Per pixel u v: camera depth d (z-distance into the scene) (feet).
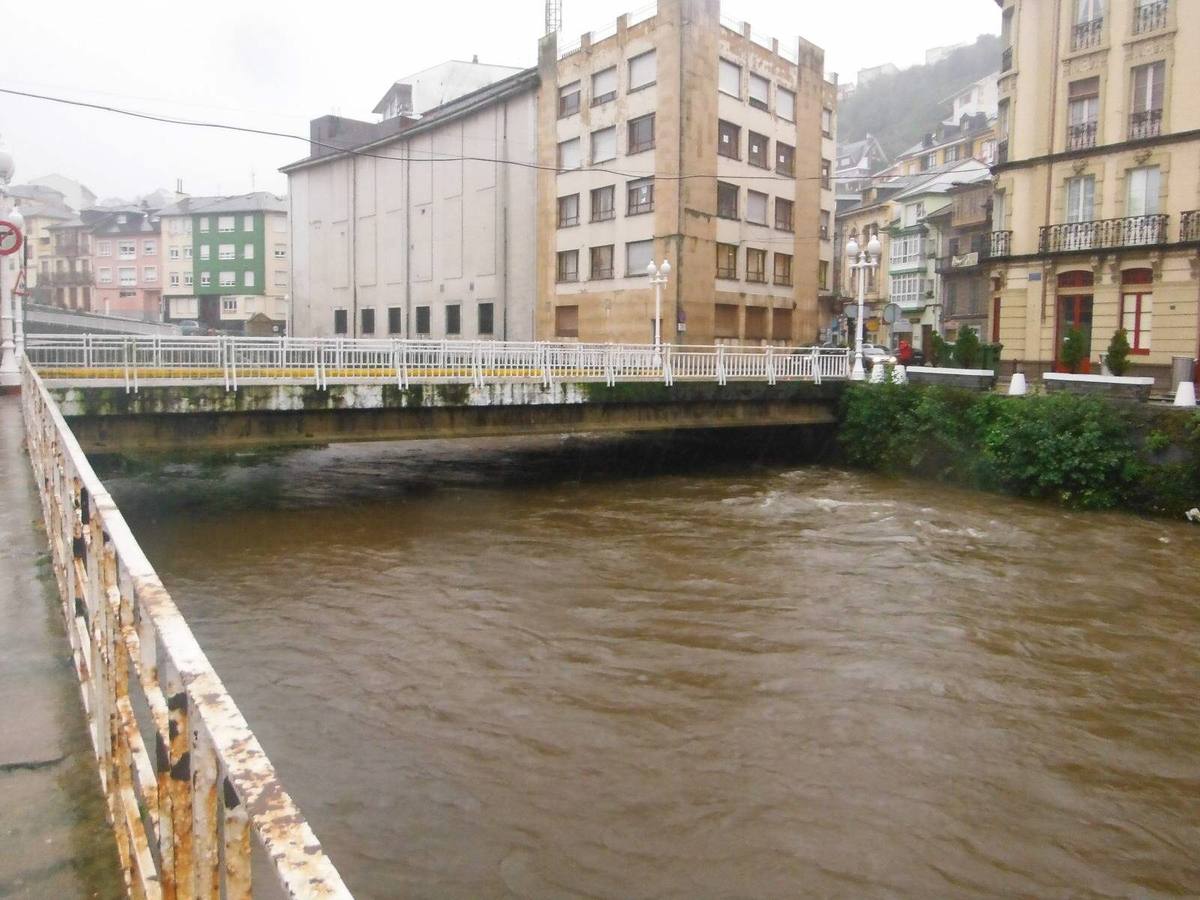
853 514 61.46
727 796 22.84
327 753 24.75
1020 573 45.55
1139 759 25.43
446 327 144.77
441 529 55.57
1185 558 48.98
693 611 38.58
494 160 123.65
